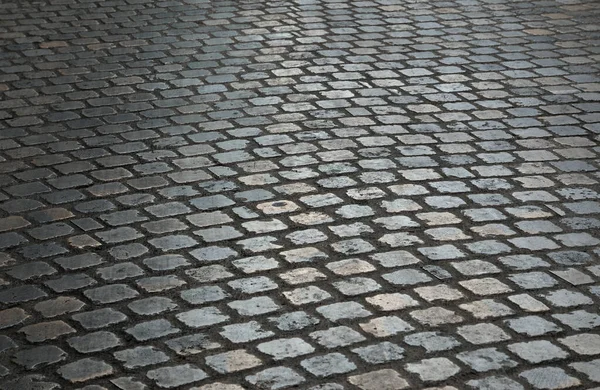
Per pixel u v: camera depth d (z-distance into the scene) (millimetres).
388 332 4613
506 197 6129
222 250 5445
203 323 4715
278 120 7418
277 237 5594
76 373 4324
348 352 4453
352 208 5957
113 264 5309
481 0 11141
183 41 9453
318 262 5301
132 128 7285
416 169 6531
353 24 10086
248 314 4789
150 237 5617
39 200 6113
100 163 6664
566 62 8797
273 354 4441
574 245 5512
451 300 4910
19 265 5312
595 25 10047
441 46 9289
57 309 4867
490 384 4211
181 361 4398
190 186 6293
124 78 8391
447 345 4508
